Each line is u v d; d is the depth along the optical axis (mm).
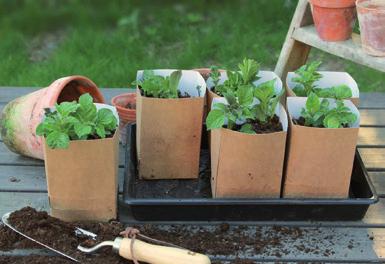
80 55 2473
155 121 1579
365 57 1698
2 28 2719
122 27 2684
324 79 1672
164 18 2729
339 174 1532
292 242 1515
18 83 2307
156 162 1612
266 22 2684
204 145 1724
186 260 1411
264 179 1530
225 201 1523
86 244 1477
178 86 1646
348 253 1497
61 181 1499
